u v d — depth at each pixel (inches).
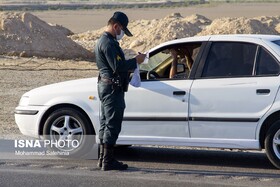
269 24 3656.5
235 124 940.6
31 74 2123.5
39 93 1038.4
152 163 1004.6
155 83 979.9
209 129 952.9
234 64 958.4
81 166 979.3
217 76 959.0
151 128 978.7
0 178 902.4
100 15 7736.2
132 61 927.0
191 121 959.6
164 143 975.6
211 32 3218.5
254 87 932.6
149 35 3196.4
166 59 1015.6
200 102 955.3
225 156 1058.7
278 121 923.4
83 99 1011.3
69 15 7711.6
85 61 2628.0
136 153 1081.4
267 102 925.2
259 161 1018.1
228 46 969.5
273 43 953.5
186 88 962.7
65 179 898.7
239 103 937.5
